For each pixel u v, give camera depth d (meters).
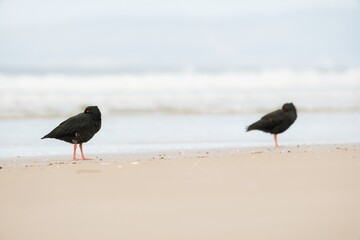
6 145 17.62
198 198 8.85
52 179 10.73
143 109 27.86
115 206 8.45
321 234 7.18
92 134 14.83
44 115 26.30
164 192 9.32
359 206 8.36
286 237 7.07
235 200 8.70
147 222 7.63
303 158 13.27
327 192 9.23
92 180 10.53
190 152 15.47
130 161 13.52
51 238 7.12
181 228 7.38
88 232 7.31
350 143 17.48
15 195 9.27
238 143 17.70
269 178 10.45
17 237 7.18
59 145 17.62
